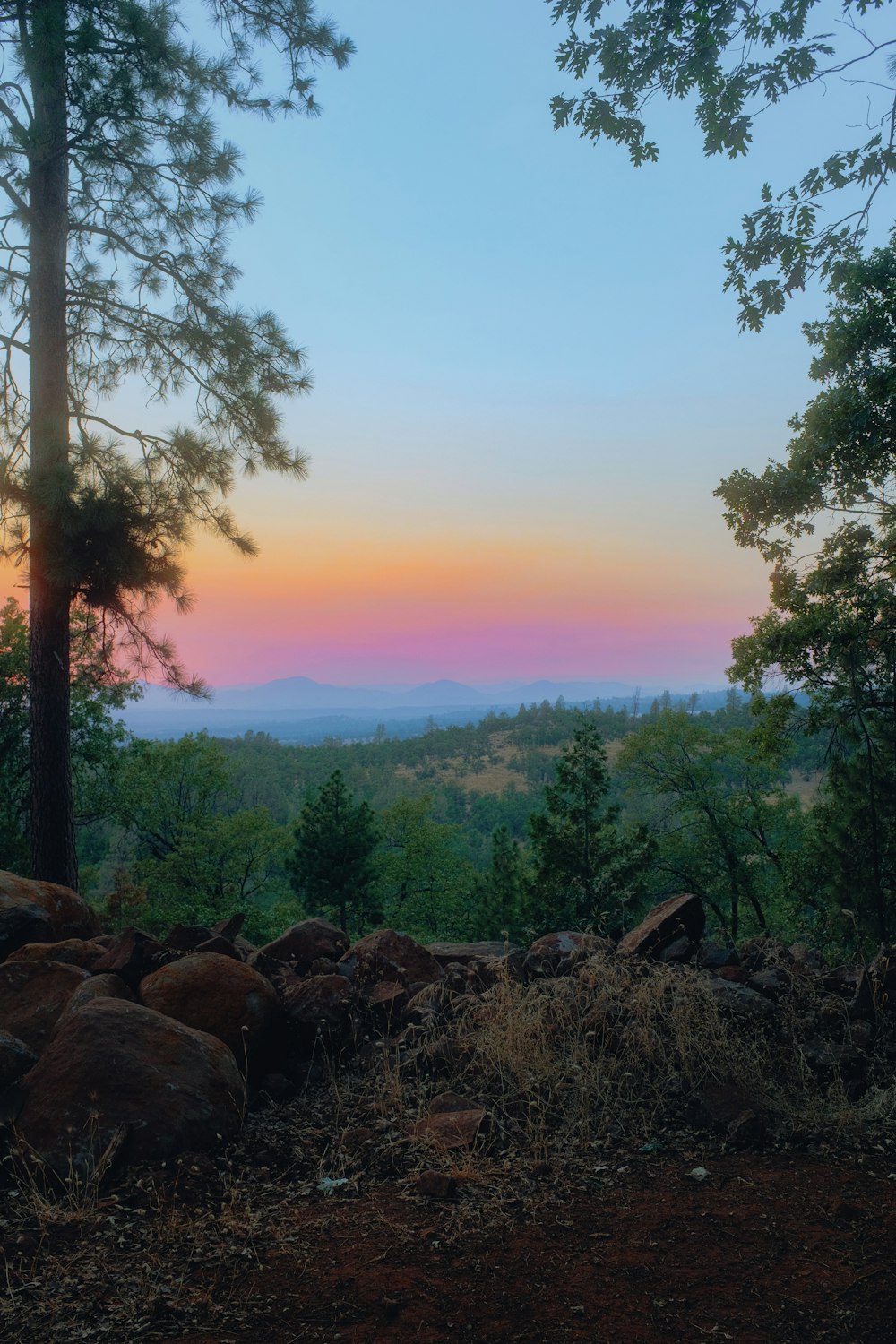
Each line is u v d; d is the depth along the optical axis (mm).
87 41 11008
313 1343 2598
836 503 17469
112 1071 3967
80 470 10828
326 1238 3248
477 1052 4773
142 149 12406
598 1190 3637
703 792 34625
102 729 25625
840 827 17781
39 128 11805
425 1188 3584
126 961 5348
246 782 88188
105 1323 2707
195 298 13523
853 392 15758
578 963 5742
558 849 25484
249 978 5082
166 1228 3275
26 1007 4883
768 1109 4285
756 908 34469
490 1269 3020
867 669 18125
